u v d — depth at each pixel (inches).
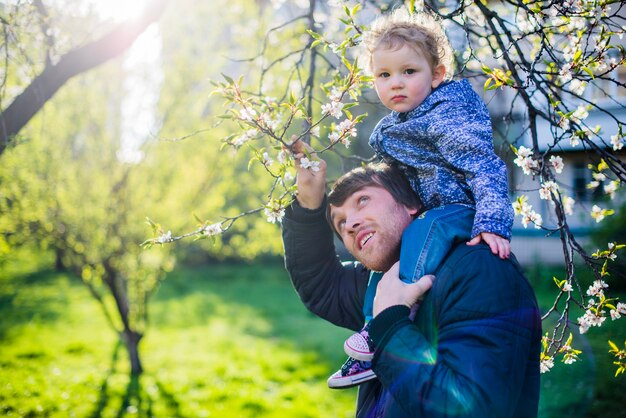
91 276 298.8
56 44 135.2
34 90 122.3
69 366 307.0
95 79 283.9
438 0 129.2
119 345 356.5
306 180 70.3
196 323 429.1
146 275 300.7
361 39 73.7
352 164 132.0
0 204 254.2
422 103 65.4
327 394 255.3
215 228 79.7
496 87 75.6
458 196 62.0
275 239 310.5
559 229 85.3
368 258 62.5
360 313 75.2
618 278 286.0
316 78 150.6
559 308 258.7
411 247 58.7
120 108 291.0
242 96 74.4
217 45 299.0
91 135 286.5
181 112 298.8
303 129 110.6
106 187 286.5
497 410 49.4
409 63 65.8
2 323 421.1
